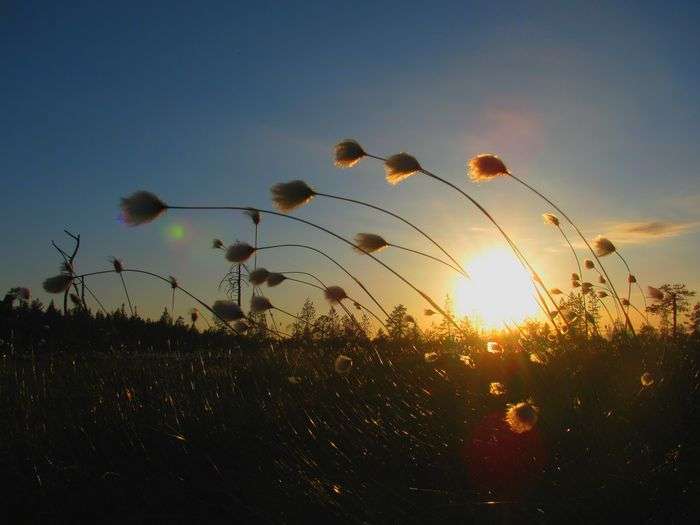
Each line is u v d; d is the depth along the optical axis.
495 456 4.45
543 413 4.59
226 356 9.77
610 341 6.66
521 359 5.66
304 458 4.54
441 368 6.40
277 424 5.58
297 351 9.01
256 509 4.07
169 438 5.25
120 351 10.83
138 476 4.73
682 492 3.83
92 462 5.05
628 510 3.77
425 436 4.84
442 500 4.05
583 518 3.75
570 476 4.10
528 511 3.83
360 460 4.64
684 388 4.88
